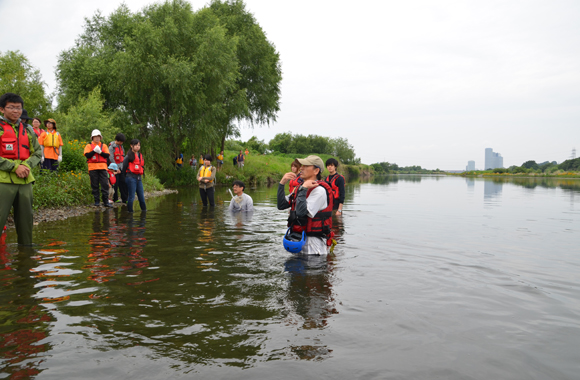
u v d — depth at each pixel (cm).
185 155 2453
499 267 405
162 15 2064
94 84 2047
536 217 863
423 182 3503
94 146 936
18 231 486
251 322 252
